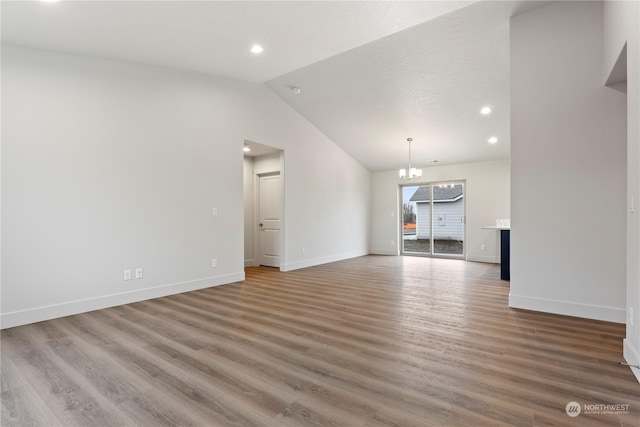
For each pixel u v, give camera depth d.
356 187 8.34
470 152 7.18
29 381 2.04
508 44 4.08
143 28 2.92
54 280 3.29
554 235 3.38
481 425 1.60
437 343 2.62
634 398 1.82
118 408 1.76
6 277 3.01
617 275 3.10
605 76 2.99
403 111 5.86
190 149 4.50
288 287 4.73
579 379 2.03
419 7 2.77
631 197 2.15
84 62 3.51
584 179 3.23
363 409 1.74
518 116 3.55
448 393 1.89
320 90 5.52
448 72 4.71
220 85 4.89
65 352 2.47
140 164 3.96
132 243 3.88
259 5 2.63
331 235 7.42
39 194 3.20
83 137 3.49
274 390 1.93
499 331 2.87
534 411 1.70
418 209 8.63
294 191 6.32
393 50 4.30
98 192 3.60
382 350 2.49
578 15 3.25
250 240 6.81
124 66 3.83
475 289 4.59
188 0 2.49
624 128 3.06
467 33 3.90
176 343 2.64
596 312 3.19
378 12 2.82
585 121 3.22
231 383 2.01
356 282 5.09
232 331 2.92
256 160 6.82
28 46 3.12
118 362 2.30
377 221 9.01
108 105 3.69
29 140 3.14
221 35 3.17
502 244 5.27
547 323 3.08
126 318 3.29
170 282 4.26
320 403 1.80
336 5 2.69
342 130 6.83
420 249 8.59
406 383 2.00
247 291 4.47
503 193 7.31
